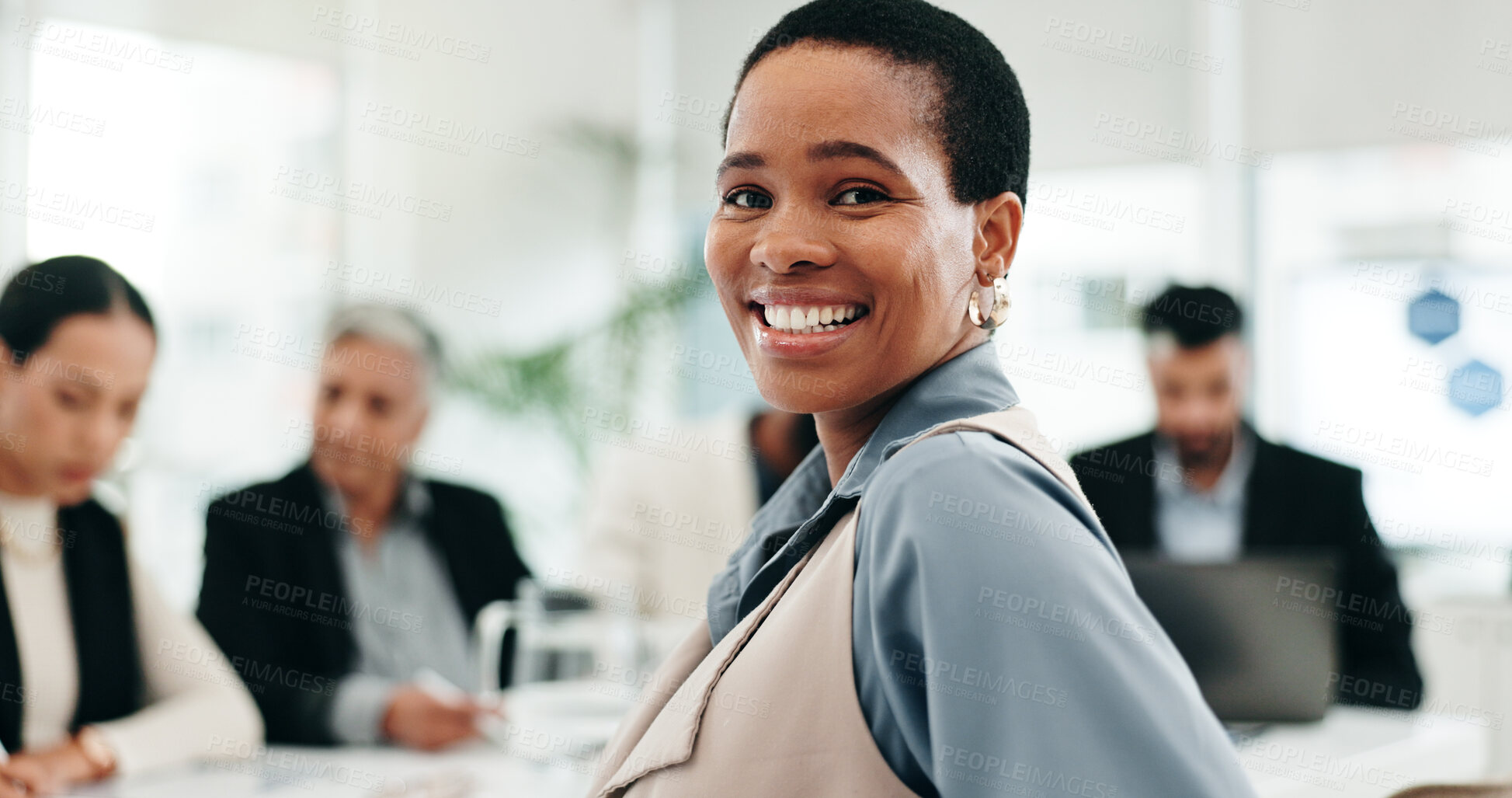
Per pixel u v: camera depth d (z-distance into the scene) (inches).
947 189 25.8
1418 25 137.9
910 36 25.1
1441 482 142.1
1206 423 95.7
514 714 69.9
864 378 25.8
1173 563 71.4
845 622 22.2
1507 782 27.8
